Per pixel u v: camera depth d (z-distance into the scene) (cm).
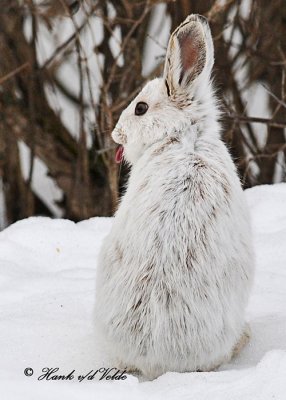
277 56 1631
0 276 1055
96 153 1664
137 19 1606
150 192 773
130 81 1606
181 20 1598
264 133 1717
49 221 1252
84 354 833
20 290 1014
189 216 759
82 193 1700
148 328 764
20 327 889
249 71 1645
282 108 1655
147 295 763
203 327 762
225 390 693
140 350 775
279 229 1170
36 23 1684
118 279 784
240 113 1634
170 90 801
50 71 1714
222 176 776
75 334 874
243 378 709
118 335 786
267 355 731
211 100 812
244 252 787
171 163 778
